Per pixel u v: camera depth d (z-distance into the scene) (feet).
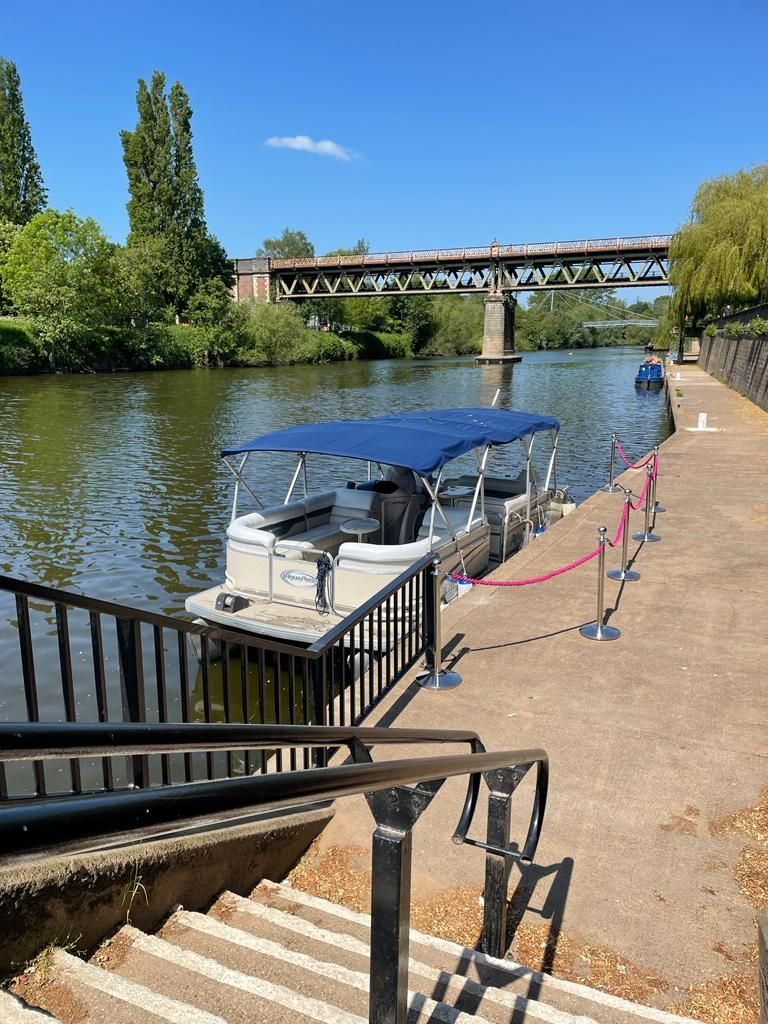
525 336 458.91
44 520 53.62
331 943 10.14
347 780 5.23
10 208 240.94
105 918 8.97
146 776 11.35
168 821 3.78
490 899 10.45
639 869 12.55
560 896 11.94
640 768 15.55
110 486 65.10
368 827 14.11
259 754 24.67
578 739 16.72
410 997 8.13
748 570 28.78
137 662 10.23
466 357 357.20
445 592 30.35
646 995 10.09
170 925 9.86
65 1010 7.42
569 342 490.90
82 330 198.70
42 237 196.95
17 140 241.76
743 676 19.71
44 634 33.60
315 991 8.74
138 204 256.11
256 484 67.41
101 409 121.08
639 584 27.25
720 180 151.43
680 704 18.26
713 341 165.17
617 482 47.26
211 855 10.73
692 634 22.56
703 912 11.60
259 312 261.03
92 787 22.07
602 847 13.10
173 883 10.03
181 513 56.29
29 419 108.37
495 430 35.40
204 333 236.02
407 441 31.35
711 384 134.21
